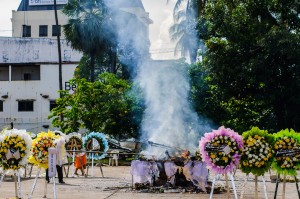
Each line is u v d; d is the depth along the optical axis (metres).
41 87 56.78
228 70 29.81
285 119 30.27
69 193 14.86
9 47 58.78
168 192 15.05
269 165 10.30
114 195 14.38
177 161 15.81
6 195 13.88
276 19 30.70
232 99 32.81
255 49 29.67
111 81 38.69
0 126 56.50
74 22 47.66
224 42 30.34
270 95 29.12
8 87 56.94
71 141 23.34
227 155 10.45
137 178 15.99
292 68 28.34
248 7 30.12
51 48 58.75
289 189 16.52
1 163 11.38
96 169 28.17
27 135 11.50
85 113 38.03
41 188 16.25
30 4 73.81
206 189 15.26
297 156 10.14
